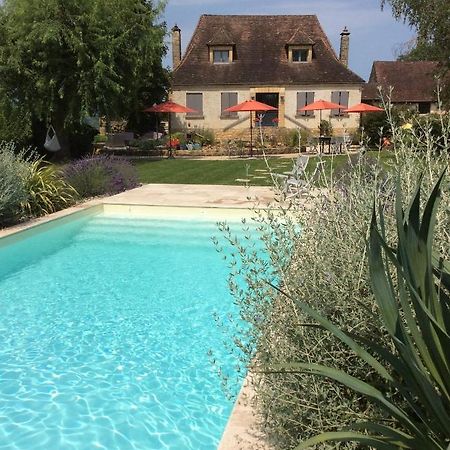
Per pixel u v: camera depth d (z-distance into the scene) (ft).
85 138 78.33
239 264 25.79
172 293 22.43
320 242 10.37
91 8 61.77
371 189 11.46
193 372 15.11
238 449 9.13
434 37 61.72
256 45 120.57
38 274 25.39
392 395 7.82
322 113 112.47
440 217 9.51
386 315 6.22
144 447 11.64
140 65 67.72
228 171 59.16
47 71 62.18
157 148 88.84
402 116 15.24
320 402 7.97
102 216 38.27
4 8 63.46
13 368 15.48
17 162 36.29
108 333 18.16
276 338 9.21
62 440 11.93
